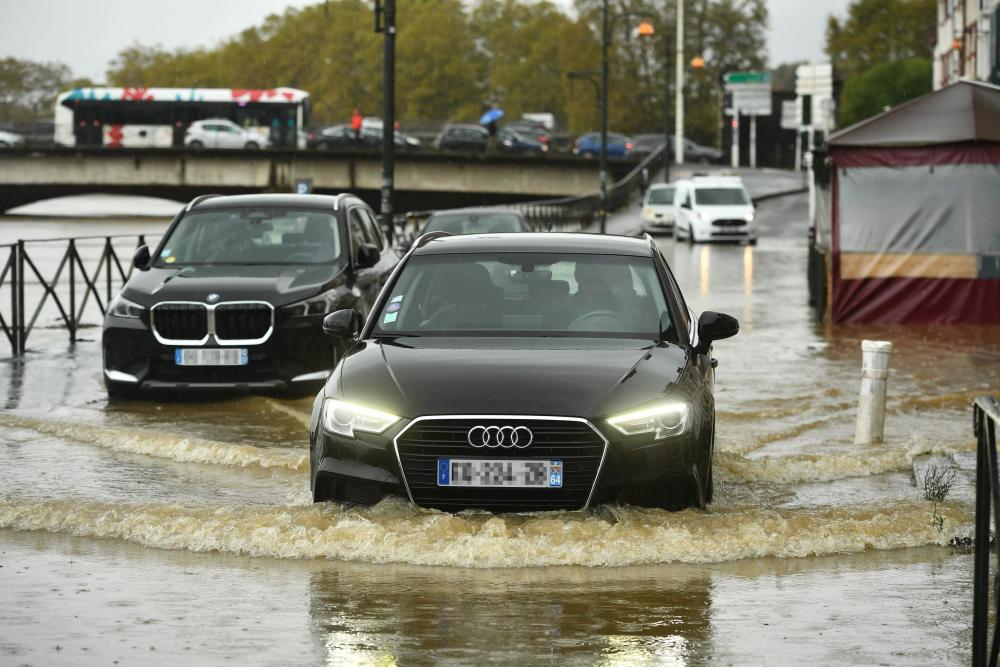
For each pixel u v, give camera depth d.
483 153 179.75
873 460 23.64
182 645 13.16
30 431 26.83
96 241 120.44
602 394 17.38
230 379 30.48
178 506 18.78
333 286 31.91
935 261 50.88
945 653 13.05
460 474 17.05
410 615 14.23
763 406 31.14
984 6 106.81
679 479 17.55
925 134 50.59
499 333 19.69
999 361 39.78
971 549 17.56
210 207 34.41
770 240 117.38
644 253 21.30
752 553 16.98
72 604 14.64
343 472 17.52
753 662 12.73
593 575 15.99
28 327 40.56
